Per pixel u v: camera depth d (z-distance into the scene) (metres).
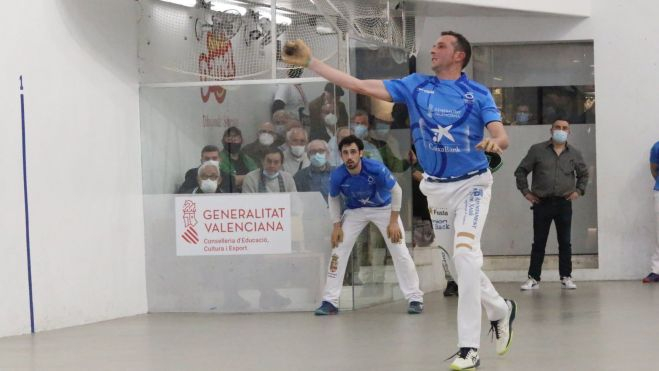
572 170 13.18
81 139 10.42
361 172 10.71
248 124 11.24
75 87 10.35
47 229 9.99
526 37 14.16
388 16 12.15
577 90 14.39
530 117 14.48
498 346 7.72
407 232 12.49
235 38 11.28
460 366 7.26
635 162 14.12
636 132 14.10
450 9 12.81
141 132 11.32
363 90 7.35
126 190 11.07
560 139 13.09
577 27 14.12
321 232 11.19
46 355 8.45
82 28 10.45
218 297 11.27
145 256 11.34
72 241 10.30
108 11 10.82
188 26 11.33
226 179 11.25
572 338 8.87
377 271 11.79
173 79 11.29
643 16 14.01
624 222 14.17
